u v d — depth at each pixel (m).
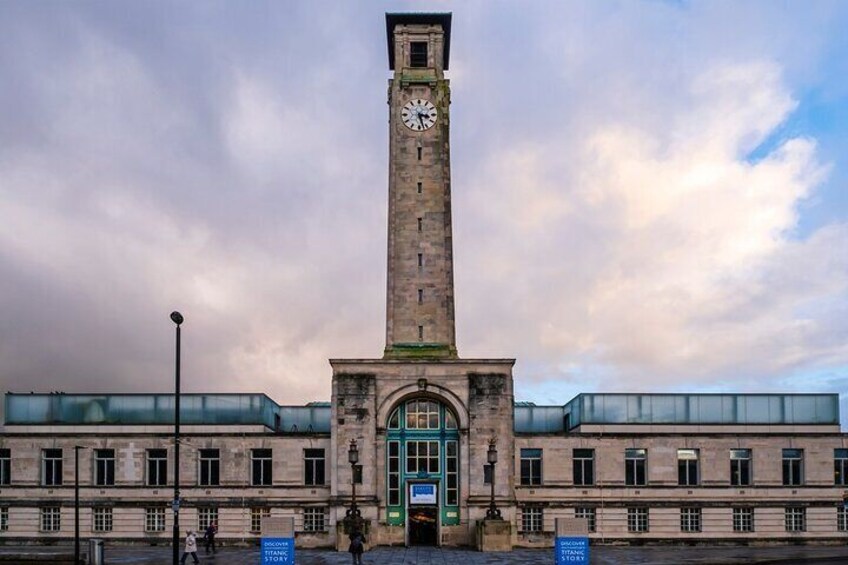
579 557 47.09
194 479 81.38
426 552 70.06
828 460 82.19
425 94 84.00
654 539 80.56
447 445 77.69
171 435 82.06
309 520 80.69
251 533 80.50
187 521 80.81
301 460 81.38
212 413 84.50
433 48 85.06
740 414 84.56
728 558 64.69
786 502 81.50
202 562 62.38
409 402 78.31
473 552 70.00
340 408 76.94
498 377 77.56
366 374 77.44
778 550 74.44
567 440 82.19
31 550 73.88
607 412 84.12
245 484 81.00
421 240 81.69
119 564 61.03
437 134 83.31
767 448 82.19
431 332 80.31
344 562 61.25
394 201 82.31
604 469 81.75
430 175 82.75
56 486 81.31
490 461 71.75
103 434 82.19
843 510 81.81
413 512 76.88
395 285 81.00
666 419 84.31
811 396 85.06
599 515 81.12
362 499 75.44
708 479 81.62
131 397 85.06
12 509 81.12
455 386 77.38
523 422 92.81
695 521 81.31
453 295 81.12
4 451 82.25
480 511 75.50
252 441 81.62
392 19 85.50
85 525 80.75
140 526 80.69
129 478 81.56
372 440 76.38
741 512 81.50
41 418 84.69
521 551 70.94
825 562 61.50
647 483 81.69
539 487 81.38
